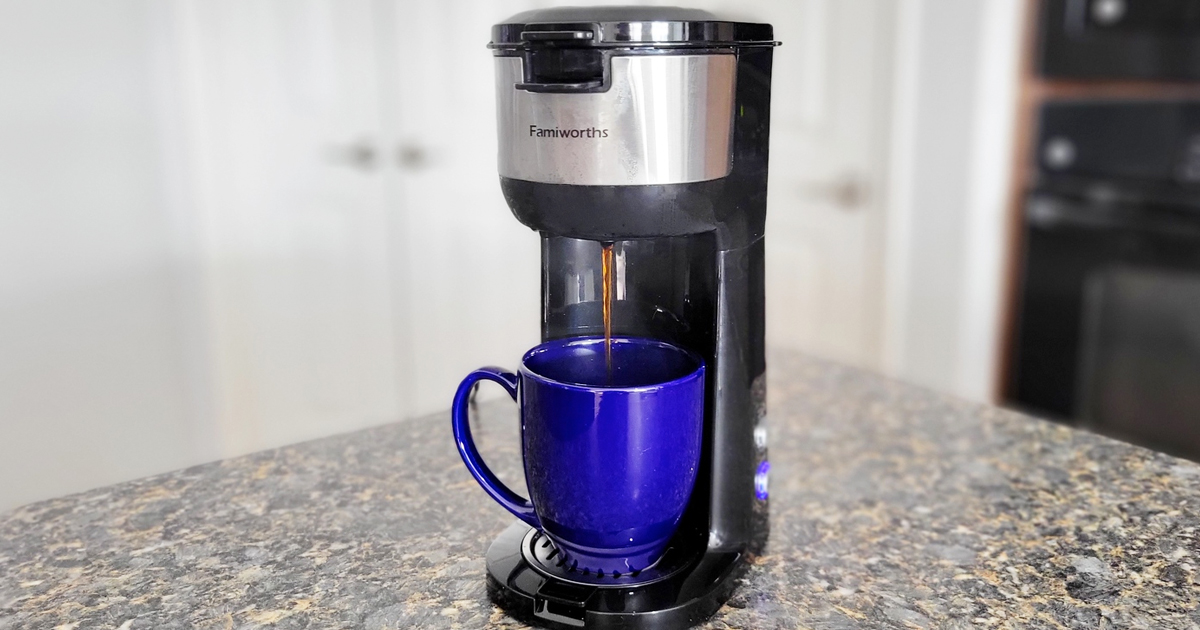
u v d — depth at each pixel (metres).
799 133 2.49
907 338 2.46
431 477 0.82
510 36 0.57
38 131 1.86
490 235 2.45
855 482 0.82
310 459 0.86
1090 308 2.14
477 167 2.39
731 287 0.64
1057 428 0.94
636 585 0.62
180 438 2.16
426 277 2.37
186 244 2.08
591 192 0.57
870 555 0.69
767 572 0.67
